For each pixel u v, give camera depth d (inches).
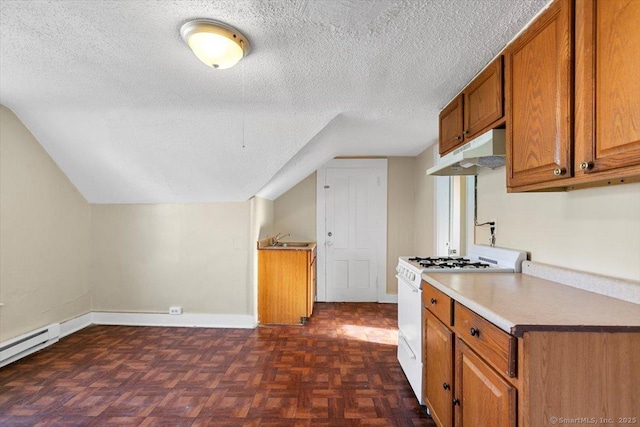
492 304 49.0
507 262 79.1
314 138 120.3
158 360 105.7
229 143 114.2
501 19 56.0
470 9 53.3
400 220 181.3
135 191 135.3
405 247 180.9
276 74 76.9
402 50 66.2
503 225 86.0
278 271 144.3
